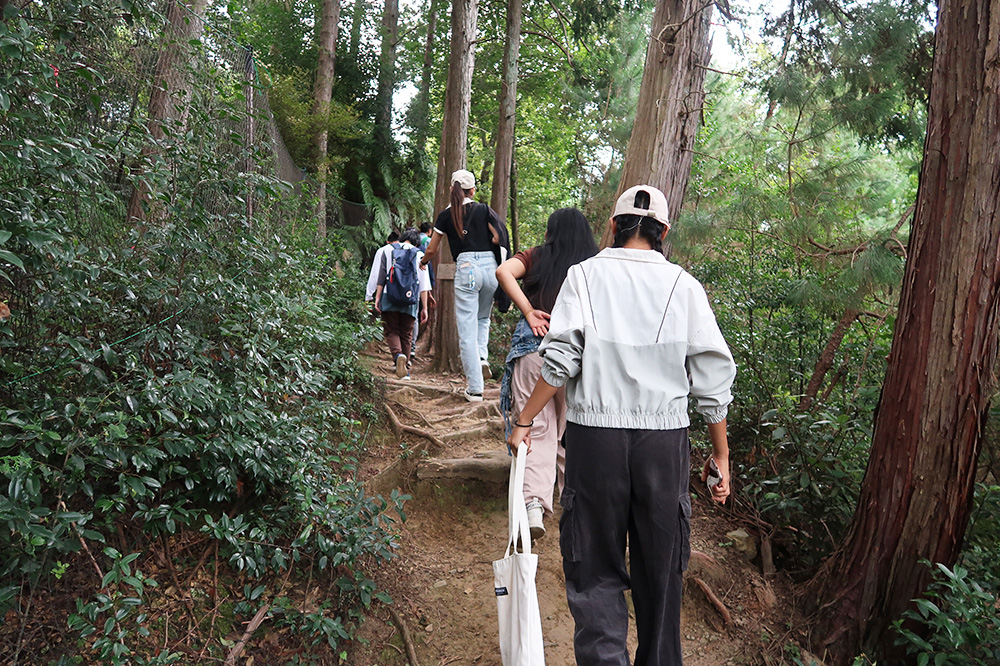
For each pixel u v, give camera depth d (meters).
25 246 2.15
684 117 4.34
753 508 3.96
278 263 3.86
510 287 2.99
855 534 3.17
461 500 3.85
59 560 2.41
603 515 2.10
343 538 2.95
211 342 3.09
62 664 2.15
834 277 4.43
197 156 2.87
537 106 16.92
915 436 2.93
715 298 5.30
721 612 3.22
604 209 9.95
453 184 4.94
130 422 2.54
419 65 16.45
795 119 4.92
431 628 2.99
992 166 2.79
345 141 13.40
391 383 5.55
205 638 2.54
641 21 10.16
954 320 2.85
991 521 3.57
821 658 3.09
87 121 2.64
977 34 2.79
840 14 4.51
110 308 2.70
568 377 2.13
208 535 2.77
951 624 2.60
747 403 4.31
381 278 6.14
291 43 14.19
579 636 2.10
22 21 1.95
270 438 2.91
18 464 2.01
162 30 2.88
